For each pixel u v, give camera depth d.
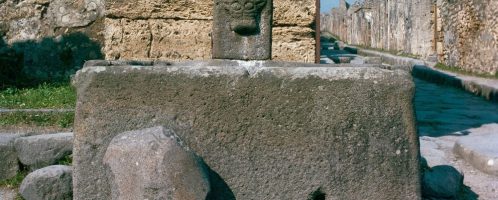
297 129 3.22
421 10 22.22
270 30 4.98
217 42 4.98
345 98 3.22
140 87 3.21
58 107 7.21
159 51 6.68
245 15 4.90
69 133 5.23
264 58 4.97
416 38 23.06
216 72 3.22
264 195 3.22
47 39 9.55
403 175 3.25
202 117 3.21
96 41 9.61
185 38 6.68
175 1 6.65
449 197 4.53
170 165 2.91
